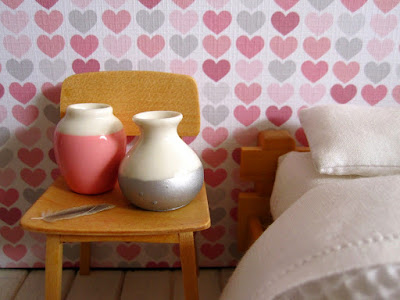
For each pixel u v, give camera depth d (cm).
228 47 94
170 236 72
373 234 50
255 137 103
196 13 91
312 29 94
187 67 96
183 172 72
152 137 73
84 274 112
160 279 111
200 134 102
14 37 92
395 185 61
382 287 45
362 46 95
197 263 110
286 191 85
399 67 98
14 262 114
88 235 72
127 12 91
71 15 90
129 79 91
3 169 103
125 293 104
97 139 76
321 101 100
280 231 62
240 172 100
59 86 96
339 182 68
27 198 107
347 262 47
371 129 79
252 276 57
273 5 91
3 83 95
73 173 78
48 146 101
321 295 47
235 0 90
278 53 95
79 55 94
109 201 80
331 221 55
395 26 94
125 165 73
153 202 72
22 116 99
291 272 51
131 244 113
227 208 110
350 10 92
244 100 99
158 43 93
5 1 89
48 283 73
